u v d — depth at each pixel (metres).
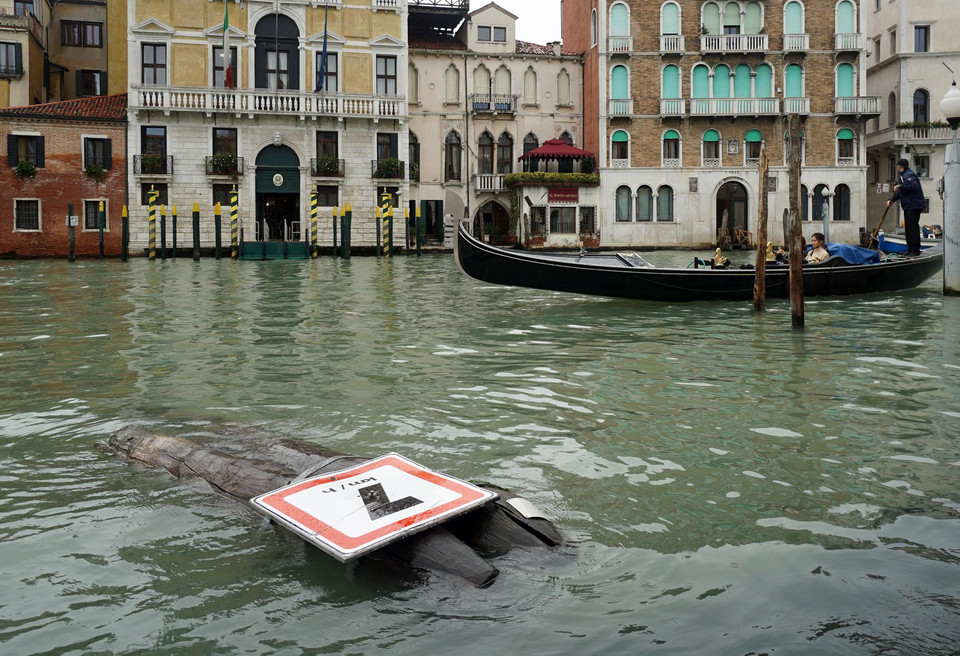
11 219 31.83
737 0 39.19
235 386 6.84
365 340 9.58
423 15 39.88
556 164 40.22
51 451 4.76
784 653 2.60
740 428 5.41
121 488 4.10
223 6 33.97
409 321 11.45
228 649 2.67
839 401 6.22
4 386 6.81
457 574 3.03
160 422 5.50
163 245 29.39
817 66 39.22
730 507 3.92
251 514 3.72
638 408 6.01
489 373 7.45
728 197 40.34
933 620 2.81
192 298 15.05
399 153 36.19
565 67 41.28
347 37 35.34
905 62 40.81
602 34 38.94
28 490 4.09
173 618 2.86
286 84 35.12
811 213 39.53
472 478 4.34
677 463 4.63
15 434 5.18
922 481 4.32
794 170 10.40
